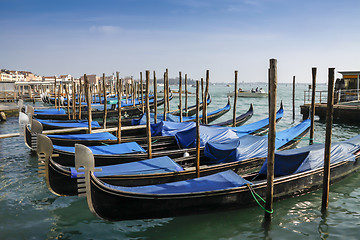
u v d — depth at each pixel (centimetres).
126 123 2120
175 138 1350
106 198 722
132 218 755
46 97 3944
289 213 845
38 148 836
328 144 812
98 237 744
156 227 789
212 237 737
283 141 1334
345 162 1060
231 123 2034
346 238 719
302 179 928
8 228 774
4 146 1647
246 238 729
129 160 1162
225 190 794
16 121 2648
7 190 1021
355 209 867
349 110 2275
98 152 1131
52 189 868
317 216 828
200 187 794
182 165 1103
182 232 764
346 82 2812
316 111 2503
